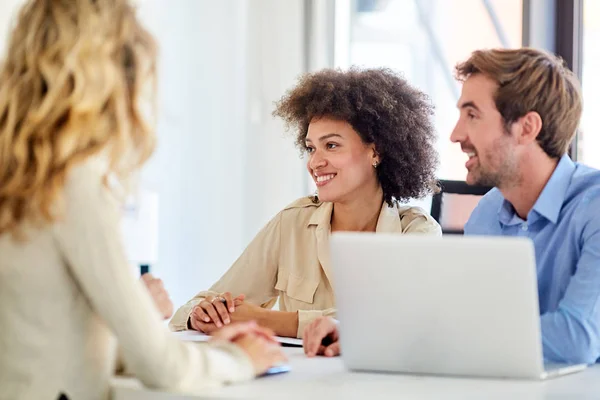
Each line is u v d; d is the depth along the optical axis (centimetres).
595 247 212
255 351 183
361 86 286
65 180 157
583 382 181
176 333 257
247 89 511
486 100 225
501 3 470
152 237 435
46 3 160
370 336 187
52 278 160
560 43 445
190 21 500
